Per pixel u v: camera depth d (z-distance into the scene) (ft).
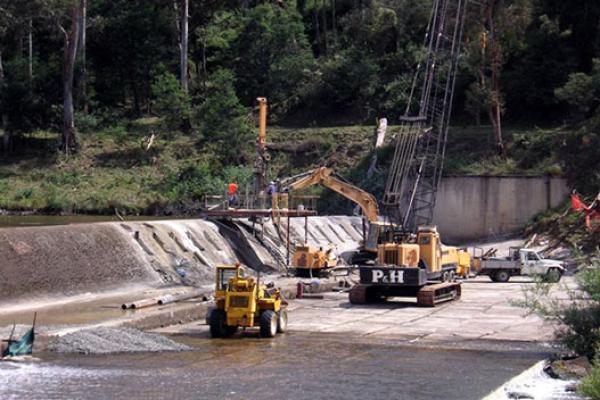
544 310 98.99
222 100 297.74
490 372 90.43
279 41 354.95
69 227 157.89
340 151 299.38
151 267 162.20
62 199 266.98
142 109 355.36
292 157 301.63
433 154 262.47
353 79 339.16
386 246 152.46
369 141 300.81
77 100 314.76
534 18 318.24
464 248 230.68
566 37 316.81
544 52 313.12
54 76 306.76
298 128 330.54
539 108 314.14
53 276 143.64
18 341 95.45
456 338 113.29
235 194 206.08
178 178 286.05
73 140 301.43
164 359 94.99
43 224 211.82
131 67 351.87
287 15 364.58
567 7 316.40
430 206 245.45
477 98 278.05
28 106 298.76
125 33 346.13
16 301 132.98
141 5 347.77
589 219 195.83
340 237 237.45
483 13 272.92
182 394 78.07
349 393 80.02
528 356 100.17
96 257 154.71
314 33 403.75
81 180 284.82
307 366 92.48
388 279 148.77
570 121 295.69
